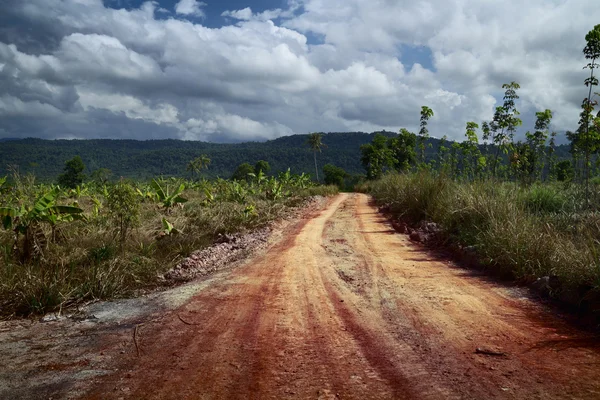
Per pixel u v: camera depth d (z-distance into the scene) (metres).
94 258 6.82
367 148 59.78
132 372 3.15
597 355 3.28
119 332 4.15
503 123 12.62
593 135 9.60
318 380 2.93
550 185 11.47
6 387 2.94
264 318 4.46
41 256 6.62
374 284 5.80
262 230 11.30
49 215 7.21
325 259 7.64
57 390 2.88
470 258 7.01
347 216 14.63
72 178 62.78
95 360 3.42
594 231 6.05
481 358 3.27
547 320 4.21
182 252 8.26
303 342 3.71
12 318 4.74
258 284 6.02
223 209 12.66
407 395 2.68
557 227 6.96
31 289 5.12
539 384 2.79
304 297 5.26
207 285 6.06
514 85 12.51
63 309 5.04
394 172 20.58
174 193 12.93
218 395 2.74
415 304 4.83
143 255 7.52
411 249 8.41
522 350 3.42
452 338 3.73
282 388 2.82
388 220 13.11
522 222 6.86
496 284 5.69
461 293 5.26
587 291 4.44
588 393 2.64
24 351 3.68
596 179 9.17
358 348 3.54
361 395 2.70
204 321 4.43
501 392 2.69
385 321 4.26
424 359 3.28
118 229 8.75
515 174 12.23
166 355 3.49
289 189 27.58
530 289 5.34
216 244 9.39
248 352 3.51
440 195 11.30
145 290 6.05
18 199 9.38
